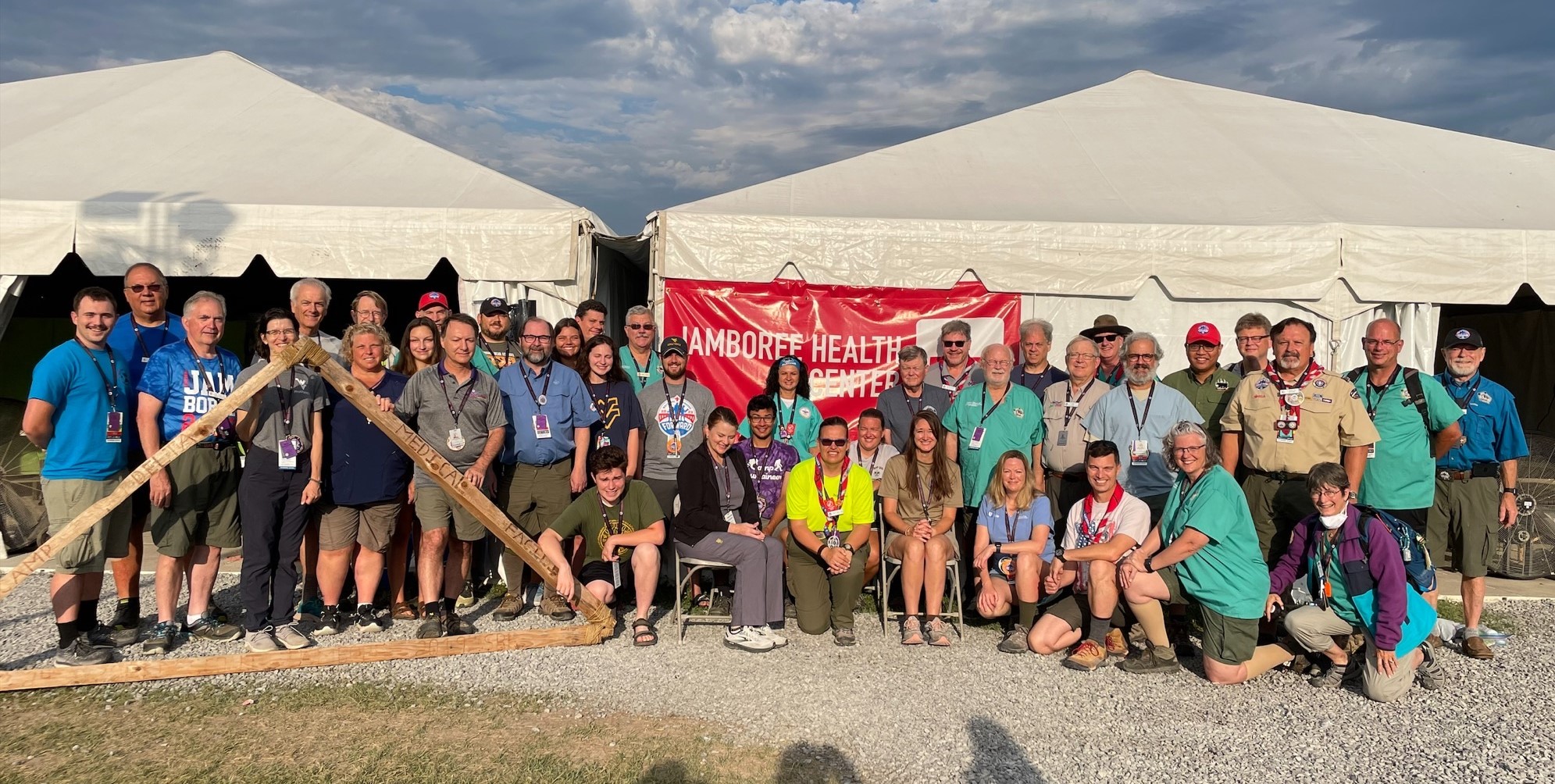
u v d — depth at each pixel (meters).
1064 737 4.11
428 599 5.30
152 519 4.94
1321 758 3.93
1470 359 5.49
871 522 5.60
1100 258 7.19
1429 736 4.17
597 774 3.63
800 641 5.48
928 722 4.25
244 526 4.96
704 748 3.90
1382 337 5.33
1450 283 7.04
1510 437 5.39
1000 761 3.86
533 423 5.66
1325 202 7.59
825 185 8.20
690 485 5.49
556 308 7.21
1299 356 5.22
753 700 4.47
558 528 5.36
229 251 7.00
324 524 5.25
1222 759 3.91
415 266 7.08
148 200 7.06
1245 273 7.12
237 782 3.54
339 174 7.93
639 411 6.23
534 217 7.08
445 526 5.27
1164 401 5.64
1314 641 4.81
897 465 5.79
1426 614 4.66
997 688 4.71
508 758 3.76
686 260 7.31
